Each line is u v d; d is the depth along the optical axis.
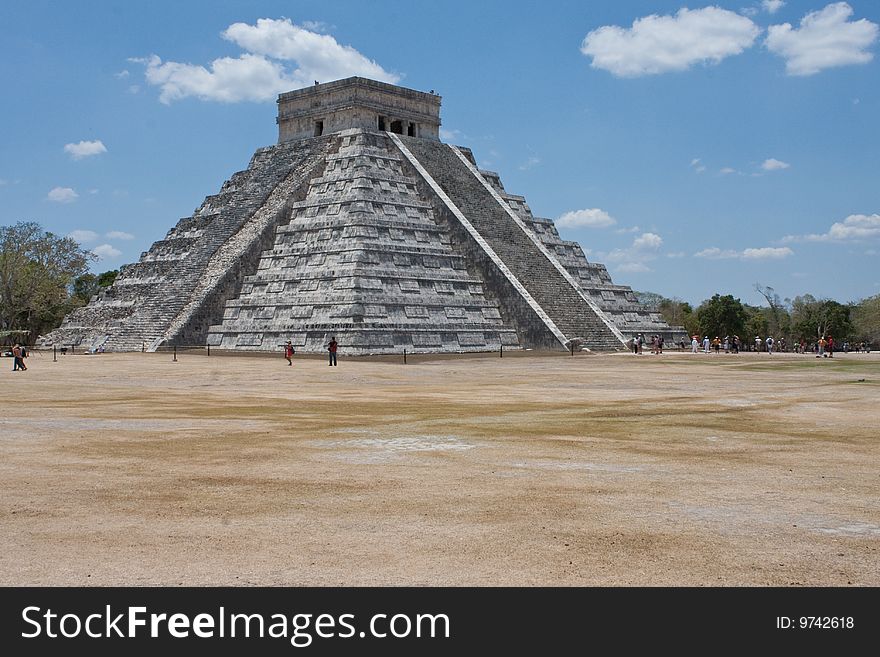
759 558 10.75
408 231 73.38
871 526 12.12
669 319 143.25
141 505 13.27
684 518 12.53
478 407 27.38
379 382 39.53
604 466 16.42
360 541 11.45
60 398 30.42
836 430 21.52
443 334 67.69
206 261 75.69
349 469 16.06
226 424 22.67
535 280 74.50
